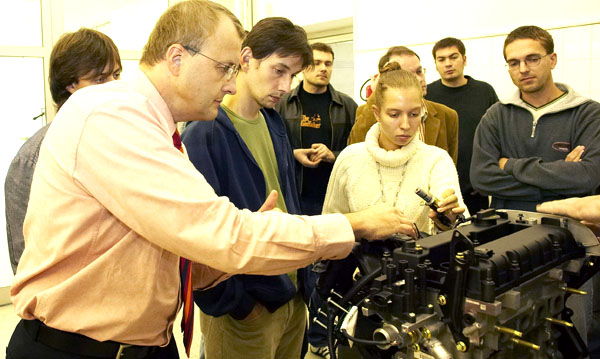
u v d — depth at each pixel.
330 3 3.98
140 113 0.83
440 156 1.54
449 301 0.79
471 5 3.03
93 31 1.49
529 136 2.07
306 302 1.50
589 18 2.57
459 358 0.83
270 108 1.59
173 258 0.93
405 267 0.85
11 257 1.39
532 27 2.04
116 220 0.87
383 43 3.55
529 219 1.11
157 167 0.79
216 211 0.80
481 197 2.77
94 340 0.91
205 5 0.91
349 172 1.57
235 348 1.37
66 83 1.47
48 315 0.89
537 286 0.94
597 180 1.85
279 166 1.57
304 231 0.86
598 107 1.94
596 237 1.04
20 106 3.29
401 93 1.41
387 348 0.86
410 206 1.48
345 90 4.38
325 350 2.51
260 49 1.35
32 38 3.27
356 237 1.00
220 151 1.31
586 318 1.13
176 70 0.90
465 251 0.80
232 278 1.26
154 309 0.92
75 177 0.82
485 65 3.01
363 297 0.94
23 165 1.38
